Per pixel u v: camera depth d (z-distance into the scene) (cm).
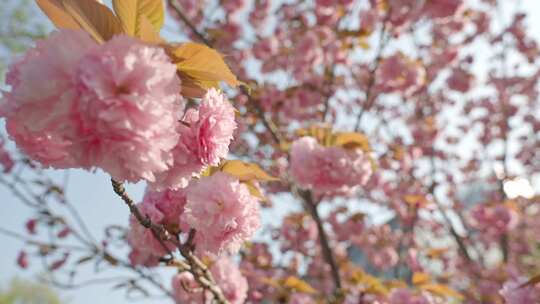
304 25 635
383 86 586
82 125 101
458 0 508
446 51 732
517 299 214
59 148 115
